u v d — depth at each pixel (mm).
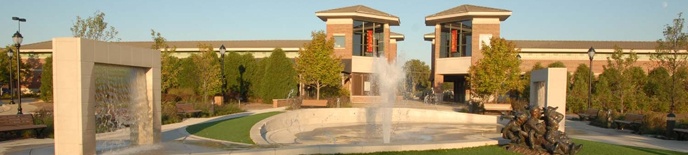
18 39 21062
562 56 39625
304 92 32531
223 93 32438
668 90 23312
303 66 30219
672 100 21922
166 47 28375
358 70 35812
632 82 26531
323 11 35531
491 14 33000
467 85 35500
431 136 14805
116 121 12852
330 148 8617
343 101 28281
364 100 34625
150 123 10516
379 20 36375
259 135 12180
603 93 25719
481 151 9062
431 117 20906
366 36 36781
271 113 20094
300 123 18172
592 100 25250
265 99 30703
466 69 34625
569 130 16469
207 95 27969
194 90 29828
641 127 15500
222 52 26078
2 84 46406
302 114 18359
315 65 29812
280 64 30797
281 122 16547
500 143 9875
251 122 15391
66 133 8016
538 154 8664
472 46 33938
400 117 21266
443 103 35844
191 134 12414
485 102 27000
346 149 8656
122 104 11555
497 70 26797
